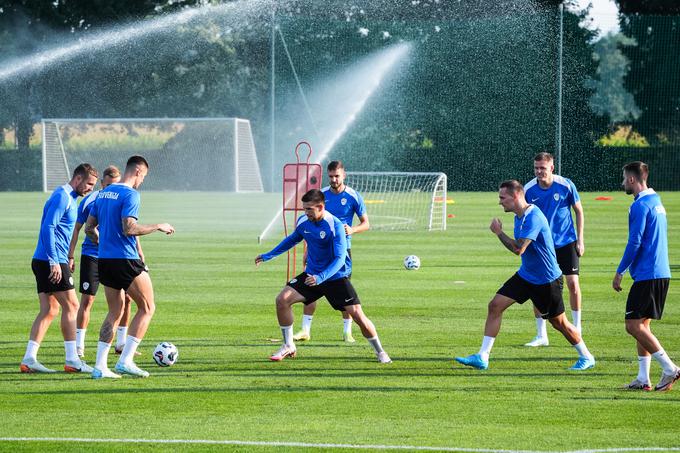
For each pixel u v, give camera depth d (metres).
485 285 29.03
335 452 12.13
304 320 20.94
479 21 89.00
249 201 76.00
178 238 44.72
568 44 87.06
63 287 17.39
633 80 86.94
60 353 19.33
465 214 60.25
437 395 15.38
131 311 24.78
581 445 12.42
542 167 20.86
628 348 19.61
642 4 94.19
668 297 26.06
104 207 16.86
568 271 21.00
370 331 18.12
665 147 86.31
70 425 13.52
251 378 16.77
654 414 14.09
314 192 17.95
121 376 16.97
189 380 16.61
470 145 90.19
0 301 26.02
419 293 27.42
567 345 20.02
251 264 34.66
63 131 94.19
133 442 12.60
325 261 18.38
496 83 89.00
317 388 15.95
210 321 23.03
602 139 87.25
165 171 93.88
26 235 46.19
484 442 12.57
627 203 67.62
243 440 12.71
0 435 12.98
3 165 96.19
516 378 16.75
